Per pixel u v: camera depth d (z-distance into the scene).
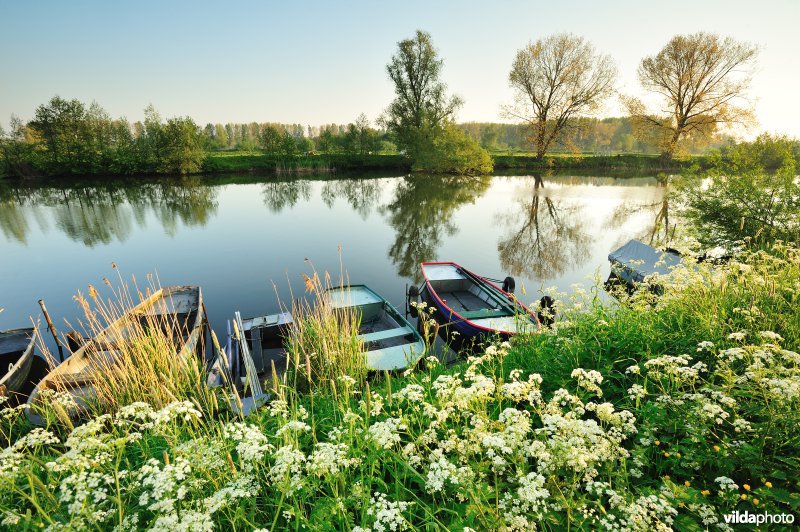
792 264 6.18
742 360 3.87
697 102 39.31
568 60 49.66
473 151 49.94
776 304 5.08
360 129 65.06
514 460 2.71
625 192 36.28
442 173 55.31
